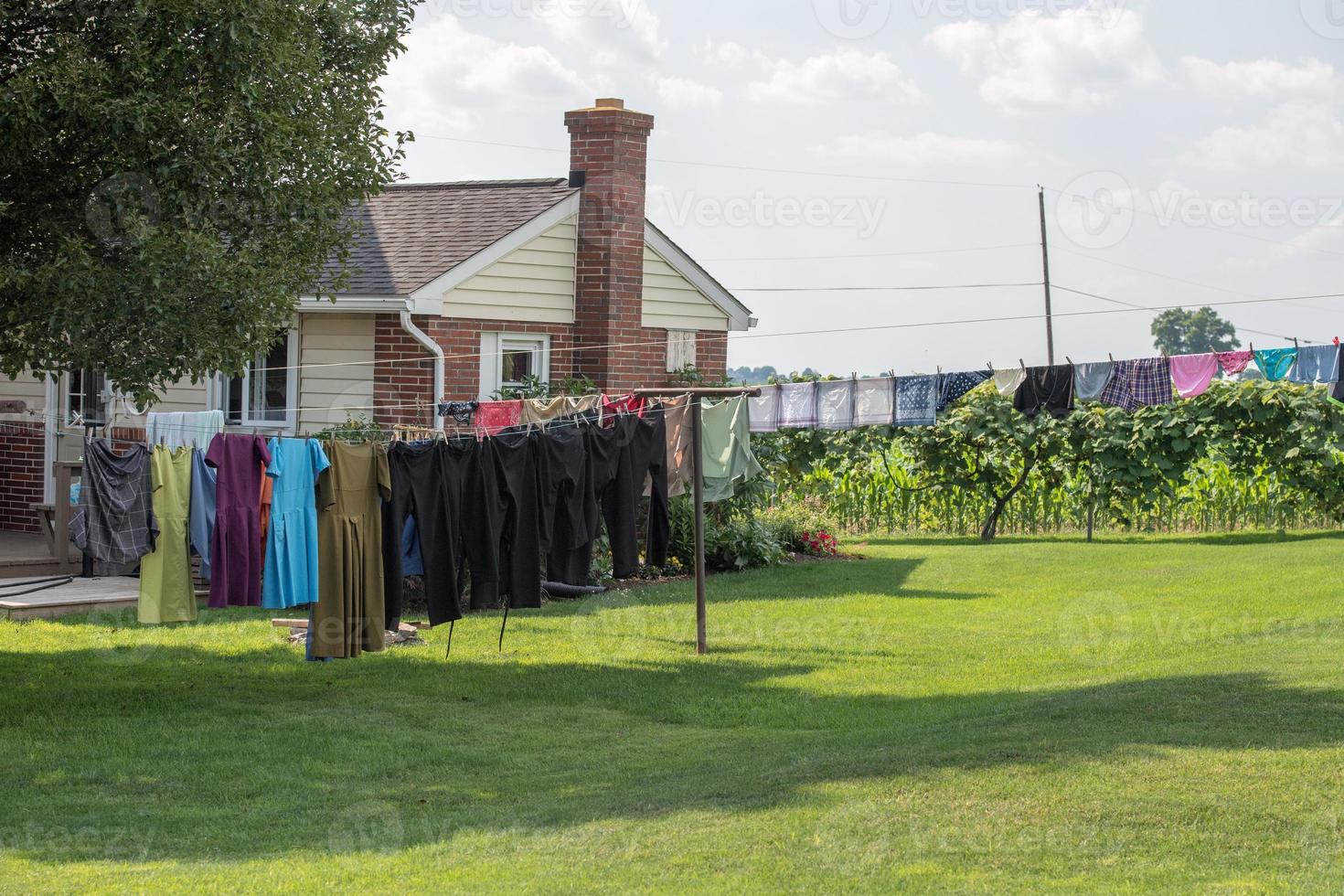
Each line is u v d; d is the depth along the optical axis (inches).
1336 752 276.8
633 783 305.1
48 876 240.5
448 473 409.1
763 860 233.8
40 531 657.6
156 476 376.2
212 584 378.3
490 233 670.5
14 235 378.0
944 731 334.0
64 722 371.2
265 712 386.6
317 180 406.6
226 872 241.4
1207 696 339.3
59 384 652.1
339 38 430.6
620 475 459.8
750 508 745.6
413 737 358.9
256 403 662.5
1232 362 518.3
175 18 352.5
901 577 672.4
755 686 420.2
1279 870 218.1
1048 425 855.7
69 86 341.7
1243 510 877.2
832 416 639.8
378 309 625.6
